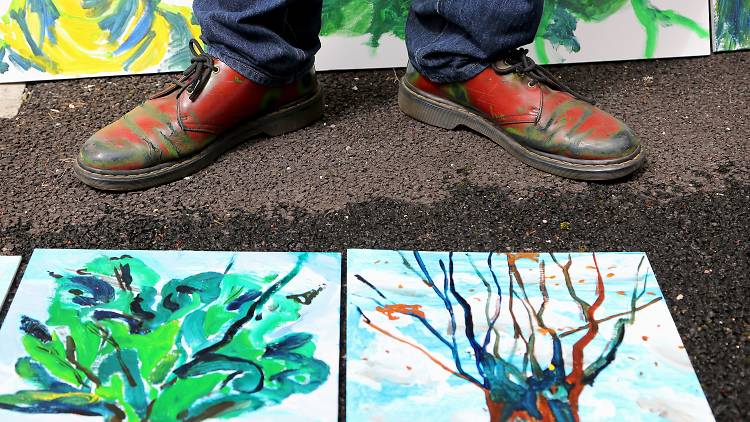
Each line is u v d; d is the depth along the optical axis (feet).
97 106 5.85
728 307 4.20
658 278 4.40
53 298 4.14
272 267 4.39
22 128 5.57
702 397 3.71
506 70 5.12
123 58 6.18
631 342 3.98
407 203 4.93
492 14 4.88
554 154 5.09
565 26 6.39
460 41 5.16
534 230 4.74
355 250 4.52
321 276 4.33
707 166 5.27
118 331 3.97
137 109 5.08
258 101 5.22
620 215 4.85
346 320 4.07
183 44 6.21
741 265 4.48
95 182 4.85
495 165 5.27
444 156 5.37
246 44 4.93
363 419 3.58
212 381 3.73
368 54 6.35
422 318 4.09
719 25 6.50
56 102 5.88
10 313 4.04
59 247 4.52
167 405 3.62
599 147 4.93
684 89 6.12
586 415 3.63
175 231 4.66
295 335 3.99
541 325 4.08
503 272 4.41
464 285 4.31
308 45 5.41
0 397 3.62
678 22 6.45
